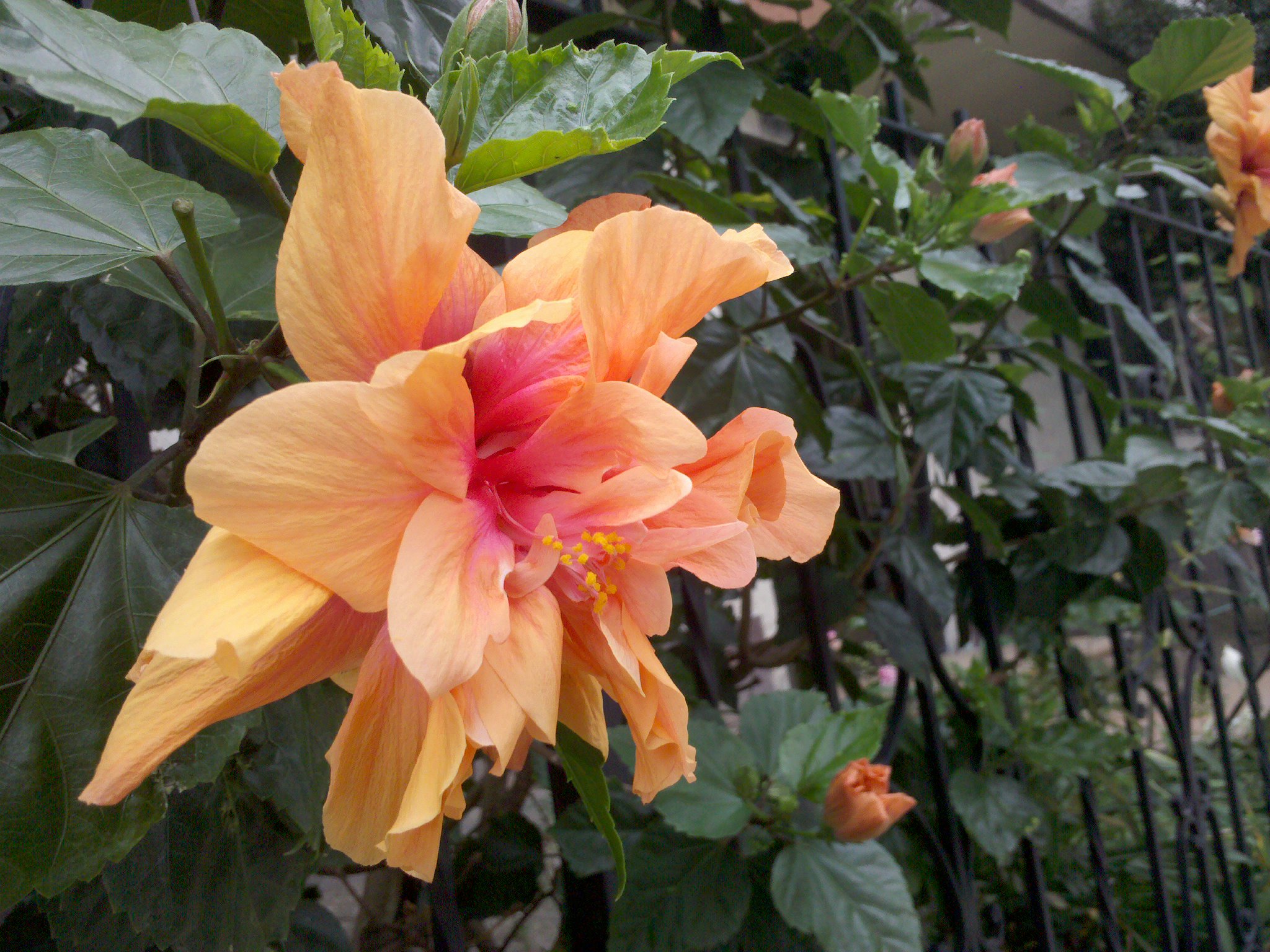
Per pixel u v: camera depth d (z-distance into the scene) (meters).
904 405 0.69
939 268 0.47
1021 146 0.62
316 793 0.31
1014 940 0.73
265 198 0.33
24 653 0.24
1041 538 0.66
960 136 0.49
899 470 0.56
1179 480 0.65
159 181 0.26
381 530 0.17
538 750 0.59
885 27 0.66
